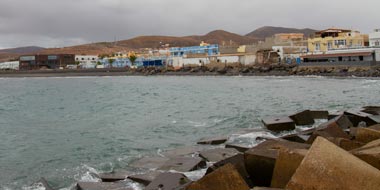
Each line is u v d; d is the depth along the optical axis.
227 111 35.66
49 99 56.94
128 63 175.50
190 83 86.75
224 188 9.50
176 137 24.09
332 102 39.34
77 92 70.25
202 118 31.91
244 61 125.31
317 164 7.43
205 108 39.06
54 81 123.25
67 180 15.59
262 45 134.38
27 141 24.53
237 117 31.23
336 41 110.19
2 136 26.41
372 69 78.00
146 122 30.89
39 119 35.03
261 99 45.53
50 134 26.84
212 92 59.50
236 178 9.48
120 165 17.61
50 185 15.05
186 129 26.80
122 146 21.94
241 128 25.88
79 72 160.62
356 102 38.56
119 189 13.19
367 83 62.75
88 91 72.00
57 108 44.22
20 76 168.50
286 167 9.64
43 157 20.03
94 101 51.47
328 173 7.23
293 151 9.80
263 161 11.30
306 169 7.48
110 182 14.34
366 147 10.48
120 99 53.31
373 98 41.62
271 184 9.85
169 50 168.62
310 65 95.69
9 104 50.41
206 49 153.25
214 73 116.94
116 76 146.88
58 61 194.38
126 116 35.16
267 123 23.39
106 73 153.12
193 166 15.36
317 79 77.88
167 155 18.42
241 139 20.84
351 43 107.94
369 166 7.26
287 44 124.38
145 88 75.38
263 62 117.75
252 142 20.03
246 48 140.38
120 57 182.25
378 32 97.75
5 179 16.23
